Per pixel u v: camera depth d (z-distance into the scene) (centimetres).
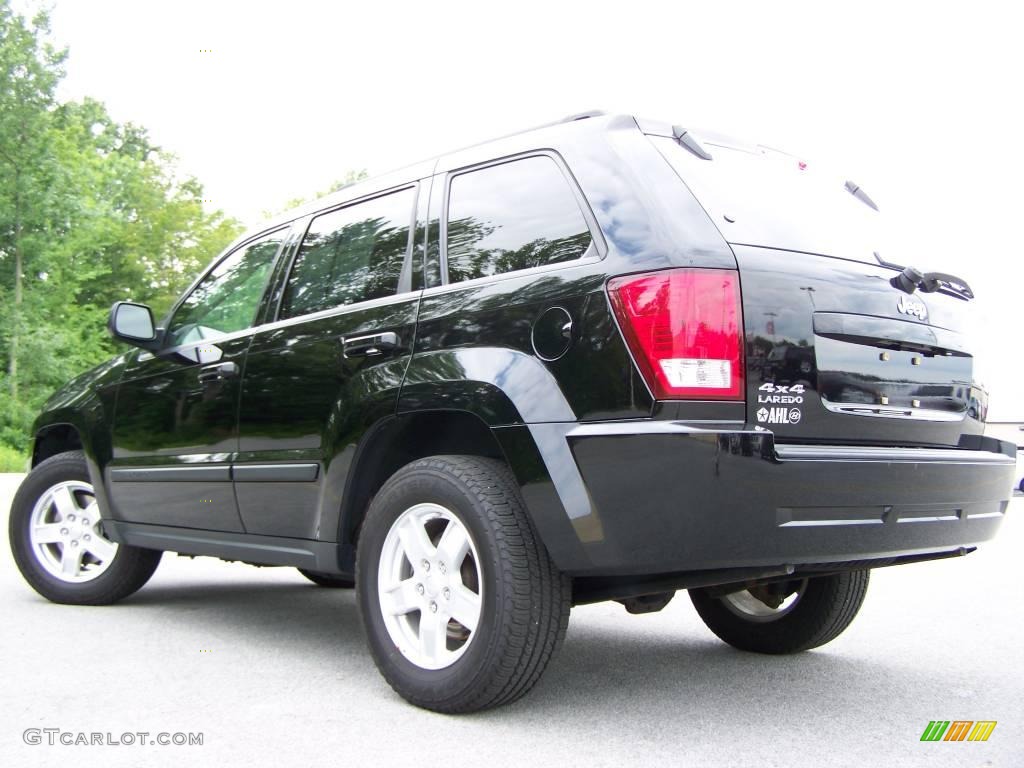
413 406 317
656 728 297
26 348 3494
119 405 475
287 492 375
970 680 364
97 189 4372
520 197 320
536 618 286
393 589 322
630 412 267
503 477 301
